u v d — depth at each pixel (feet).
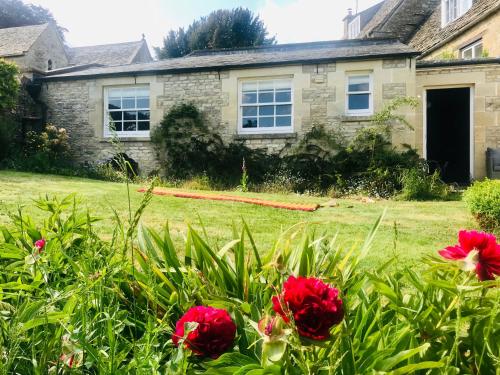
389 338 4.41
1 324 3.82
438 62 37.22
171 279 5.71
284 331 3.26
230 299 4.75
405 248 14.16
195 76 39.88
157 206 21.30
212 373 3.74
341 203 26.37
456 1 53.16
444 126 49.52
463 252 4.19
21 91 42.37
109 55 90.99
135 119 42.63
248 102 39.63
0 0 116.06
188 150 39.52
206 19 98.48
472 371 4.19
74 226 6.93
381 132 35.12
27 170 37.19
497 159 35.53
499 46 40.11
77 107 43.09
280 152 37.65
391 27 63.87
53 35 84.07
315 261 5.75
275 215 20.30
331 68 36.68
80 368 3.77
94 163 42.22
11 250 6.15
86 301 4.39
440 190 30.96
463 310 4.47
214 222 17.93
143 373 3.69
